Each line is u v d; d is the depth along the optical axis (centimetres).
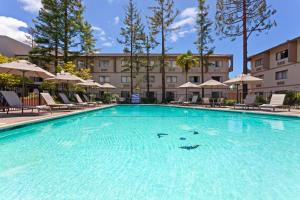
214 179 262
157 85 3222
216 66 3200
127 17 2705
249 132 601
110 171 289
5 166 308
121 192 227
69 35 2169
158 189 234
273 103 1156
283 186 242
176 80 3228
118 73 3203
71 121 862
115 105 2059
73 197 216
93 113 1259
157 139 500
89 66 3116
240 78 1397
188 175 275
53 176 270
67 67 1878
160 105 2191
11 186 241
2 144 447
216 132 598
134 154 371
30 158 345
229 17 1784
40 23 2106
